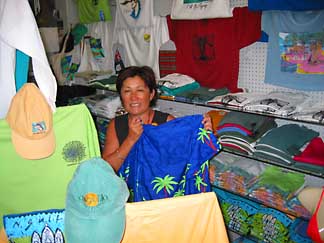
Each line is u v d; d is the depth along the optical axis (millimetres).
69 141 1274
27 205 1278
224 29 2146
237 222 2158
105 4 3062
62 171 1281
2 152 1208
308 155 1686
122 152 1529
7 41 1118
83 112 1288
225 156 2238
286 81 1955
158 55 2713
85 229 980
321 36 1745
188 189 1488
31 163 1243
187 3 2227
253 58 2152
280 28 1901
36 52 1149
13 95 1225
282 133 1859
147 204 1081
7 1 1111
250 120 2000
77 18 3613
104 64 3441
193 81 2379
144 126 1432
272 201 1874
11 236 1150
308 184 1932
